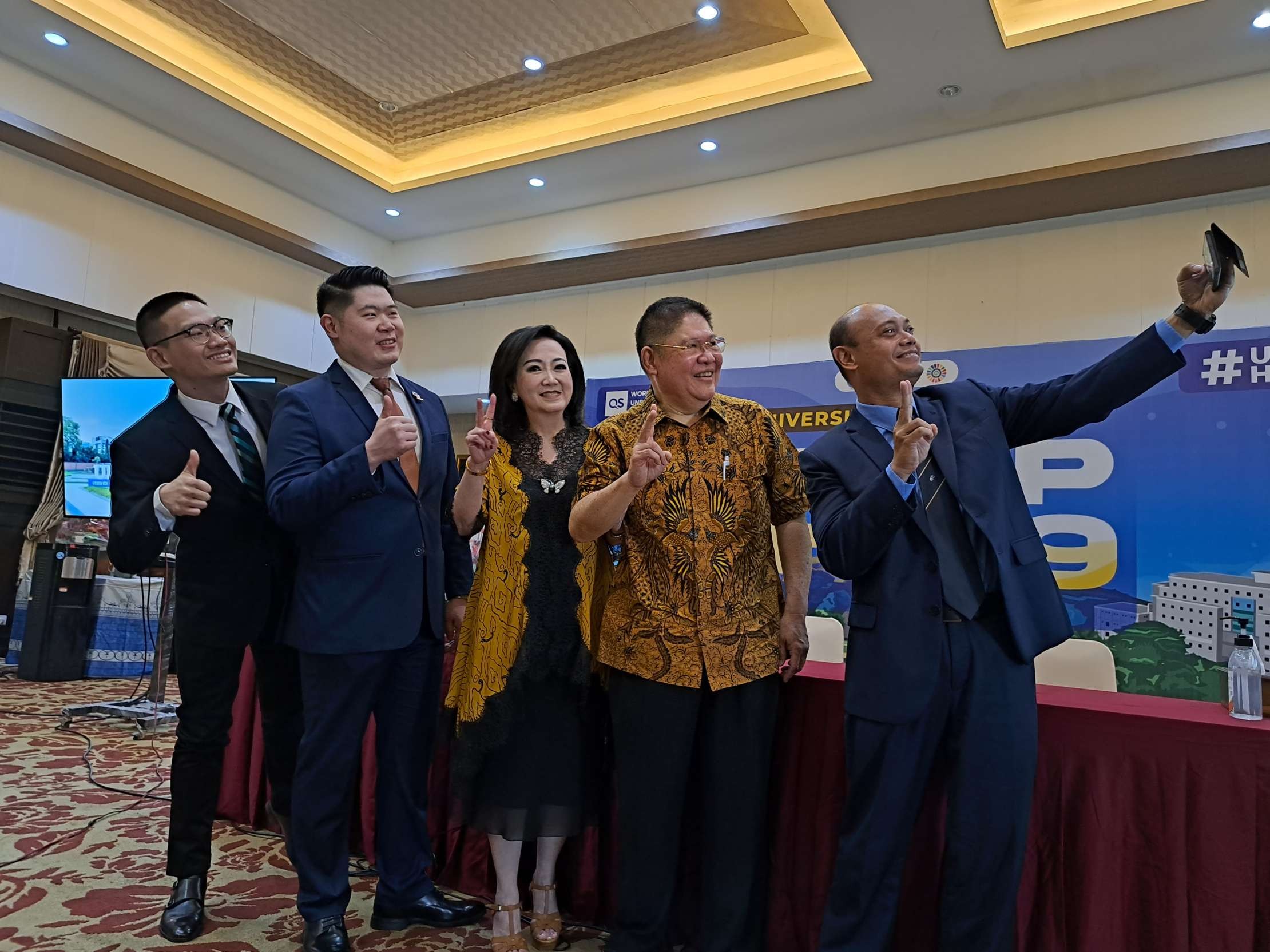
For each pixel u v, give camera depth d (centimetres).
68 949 167
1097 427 482
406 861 184
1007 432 163
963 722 140
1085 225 518
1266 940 135
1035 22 435
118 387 492
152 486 178
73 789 282
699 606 153
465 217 688
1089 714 151
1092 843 147
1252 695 148
